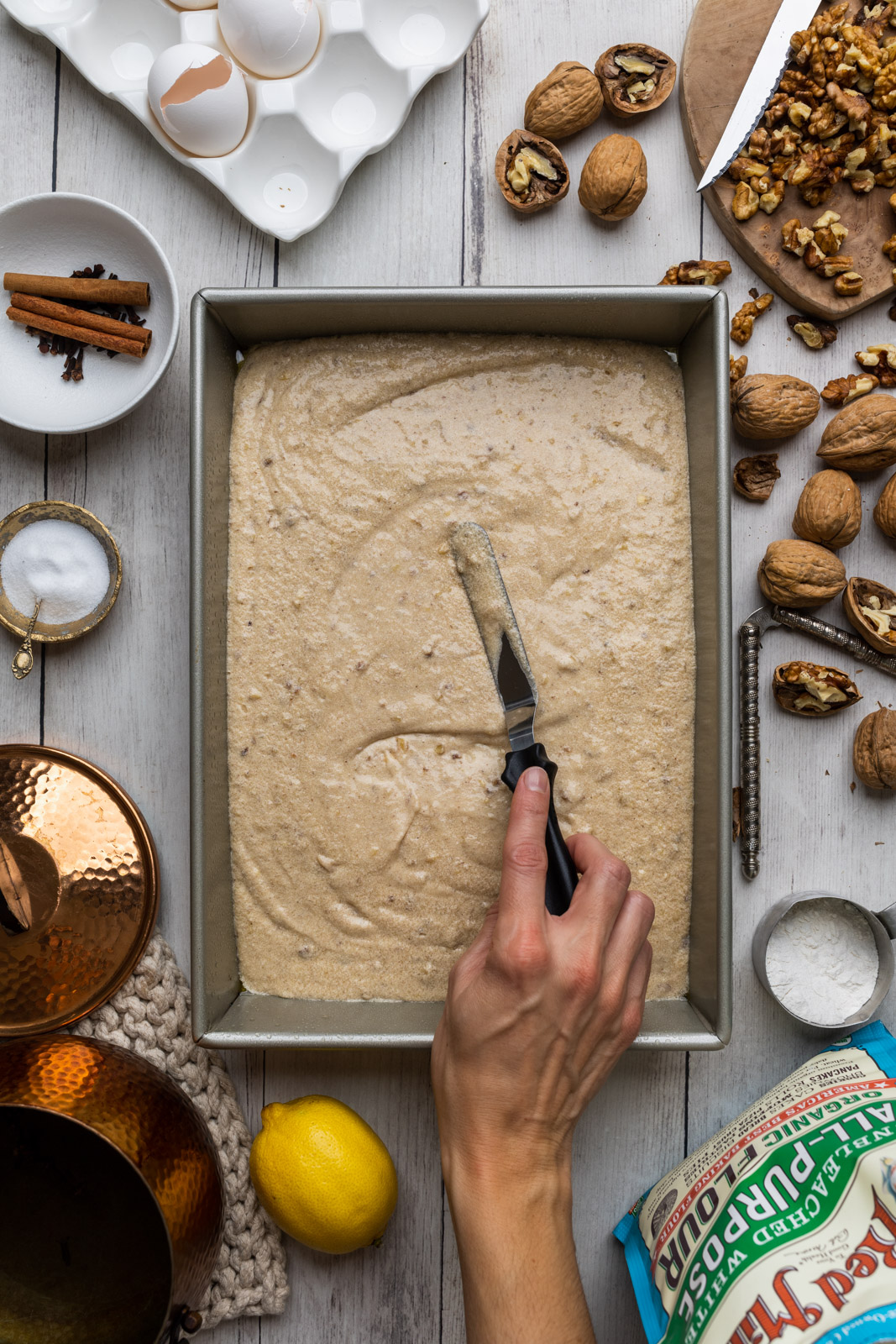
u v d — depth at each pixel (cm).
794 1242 60
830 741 70
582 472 66
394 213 70
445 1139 58
